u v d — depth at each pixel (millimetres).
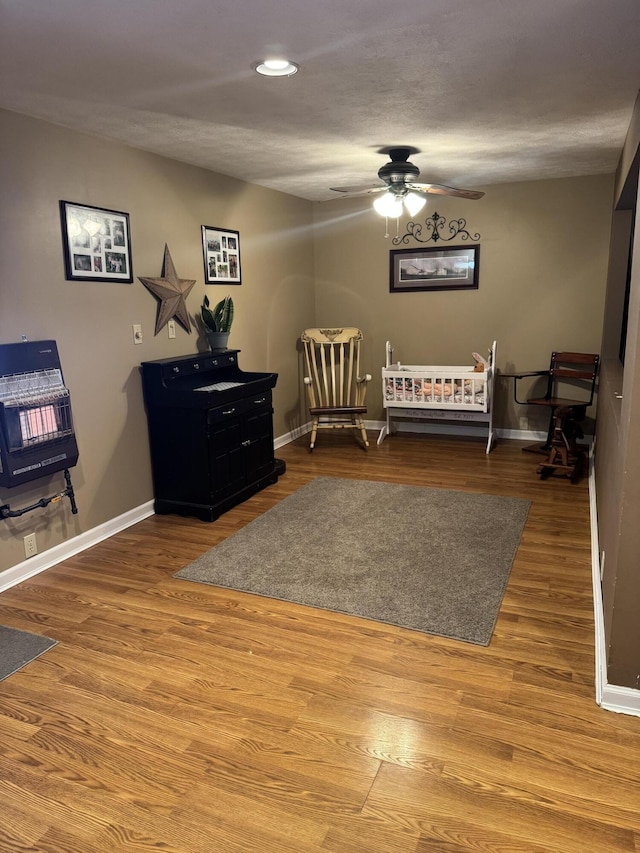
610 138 3779
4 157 2920
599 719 2055
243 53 2318
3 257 2934
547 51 2352
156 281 3957
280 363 5727
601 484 3586
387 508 4055
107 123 3207
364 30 2127
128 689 2260
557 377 5543
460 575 3088
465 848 1581
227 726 2053
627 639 2041
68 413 3184
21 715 2129
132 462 3885
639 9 1989
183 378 4230
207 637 2594
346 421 5977
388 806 1717
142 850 1600
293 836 1628
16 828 1676
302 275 6051
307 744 1961
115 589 3035
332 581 3059
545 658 2400
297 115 3158
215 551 3449
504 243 5551
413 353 6094
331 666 2375
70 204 3291
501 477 4656
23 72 2471
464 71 2566
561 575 3070
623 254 4695
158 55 2318
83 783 1825
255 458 4383
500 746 1936
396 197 4102
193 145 3740
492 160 4445
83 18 1987
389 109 3092
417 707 2127
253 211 5098
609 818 1663
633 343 2037
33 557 3225
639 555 1979
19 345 2969
